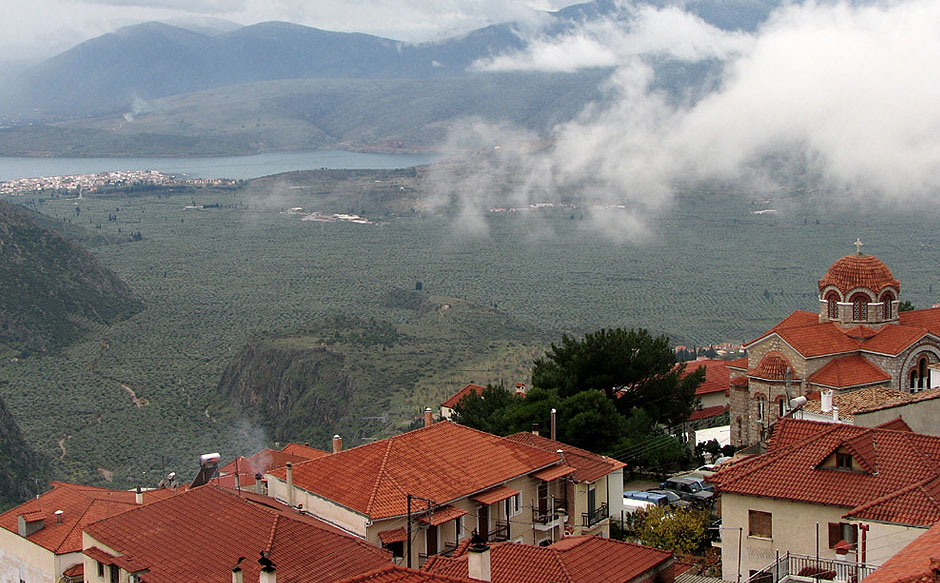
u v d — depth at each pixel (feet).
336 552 146.51
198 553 147.13
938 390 232.12
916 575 93.56
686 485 235.81
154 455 565.12
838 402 247.29
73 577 187.83
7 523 204.95
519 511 191.72
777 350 294.25
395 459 186.80
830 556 142.92
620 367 290.15
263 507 163.32
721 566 159.22
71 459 555.28
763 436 287.89
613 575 136.05
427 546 174.50
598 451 256.73
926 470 143.33
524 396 293.84
